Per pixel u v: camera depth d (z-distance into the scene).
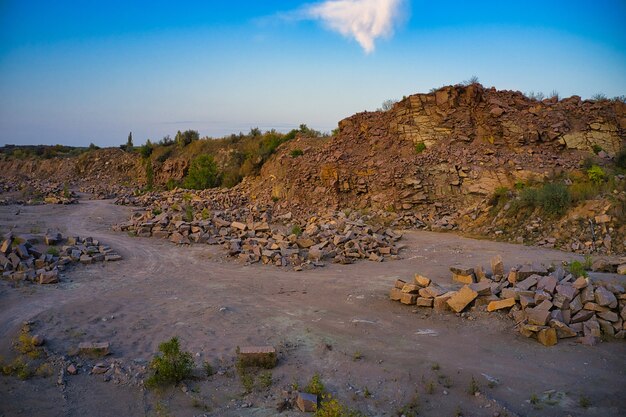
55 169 70.25
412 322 12.06
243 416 8.02
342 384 9.01
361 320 12.28
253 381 9.15
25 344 10.64
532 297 11.62
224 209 35.91
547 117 33.44
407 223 28.03
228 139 59.41
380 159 33.81
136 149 71.81
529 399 8.23
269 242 21.39
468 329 11.39
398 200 29.95
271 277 17.08
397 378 9.13
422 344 10.70
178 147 63.62
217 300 14.38
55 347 10.72
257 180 43.97
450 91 34.97
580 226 21.39
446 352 10.23
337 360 9.98
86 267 18.45
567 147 31.80
